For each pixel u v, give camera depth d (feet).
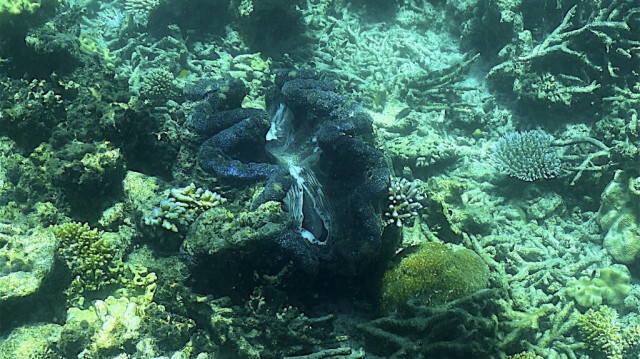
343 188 7.66
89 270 6.90
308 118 8.28
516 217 9.11
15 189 7.43
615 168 8.69
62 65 8.79
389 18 12.93
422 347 6.69
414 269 6.97
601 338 7.44
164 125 8.29
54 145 7.65
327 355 6.65
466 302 6.75
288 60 10.99
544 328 7.70
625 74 9.77
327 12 12.61
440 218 8.31
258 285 6.84
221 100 8.54
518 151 9.31
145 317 6.64
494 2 10.61
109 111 7.69
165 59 10.65
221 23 11.48
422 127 10.02
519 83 10.29
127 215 7.44
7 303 6.28
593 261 8.38
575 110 10.06
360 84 11.00
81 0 12.59
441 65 11.63
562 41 10.05
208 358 6.61
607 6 9.88
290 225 6.81
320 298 7.30
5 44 8.62
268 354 6.59
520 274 8.12
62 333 6.37
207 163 7.76
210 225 6.78
